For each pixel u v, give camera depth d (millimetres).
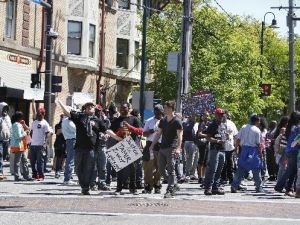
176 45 43188
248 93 46250
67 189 19156
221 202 16641
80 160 17500
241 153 19781
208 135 18625
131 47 48688
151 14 47469
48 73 30359
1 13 34812
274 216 14164
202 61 42562
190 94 26812
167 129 17328
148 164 18500
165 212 14352
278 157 20844
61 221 12688
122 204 15594
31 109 38031
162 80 43594
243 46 45250
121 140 17844
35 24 38438
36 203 15477
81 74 43062
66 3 41938
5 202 15578
